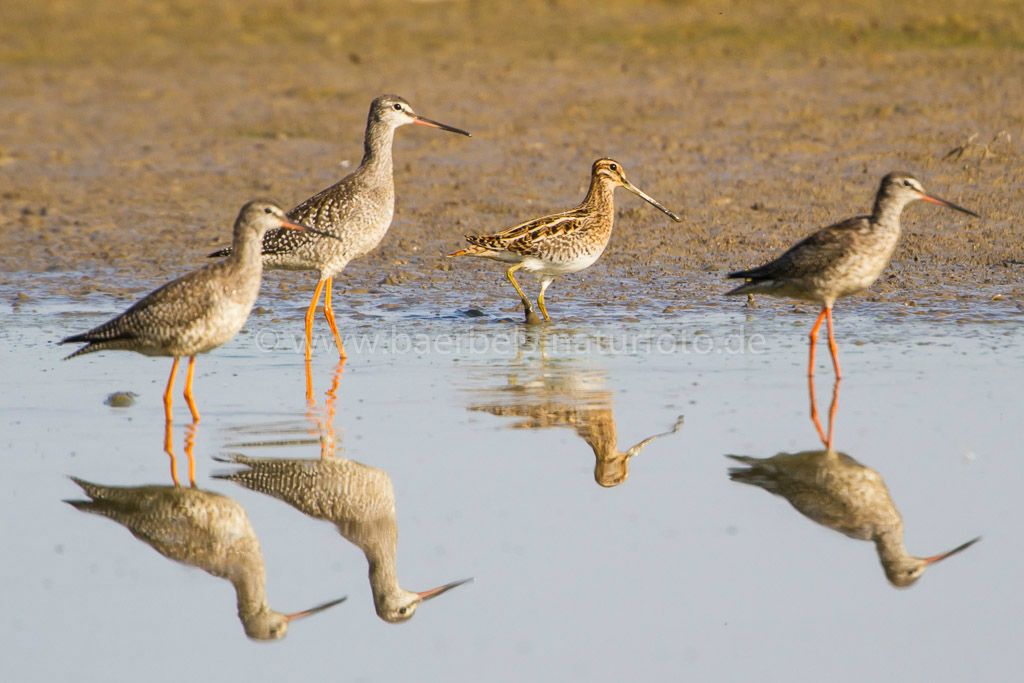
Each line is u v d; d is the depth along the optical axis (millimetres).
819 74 26453
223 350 14531
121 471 11031
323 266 14656
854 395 12375
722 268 17156
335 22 33531
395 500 10461
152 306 11648
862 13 30344
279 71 29500
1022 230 17906
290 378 13430
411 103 26203
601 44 30000
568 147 22938
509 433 11688
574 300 16203
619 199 20219
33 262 18141
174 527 10148
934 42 28016
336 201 14664
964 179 20000
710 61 28000
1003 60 26297
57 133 25453
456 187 21094
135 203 20984
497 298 16422
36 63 31062
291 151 23656
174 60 30953
